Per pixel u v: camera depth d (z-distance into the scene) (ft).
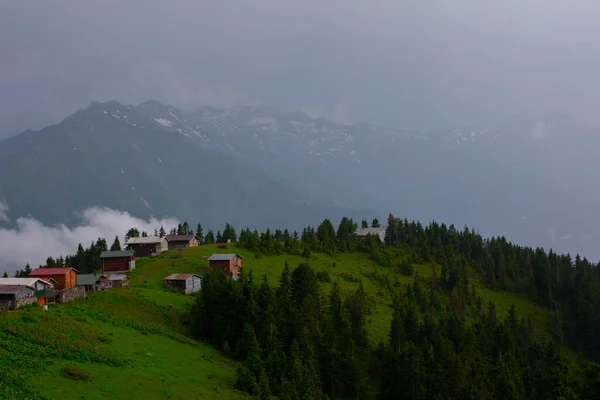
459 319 499.10
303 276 441.27
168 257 580.30
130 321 338.75
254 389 286.46
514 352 424.46
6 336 245.86
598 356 588.50
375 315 516.32
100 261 606.55
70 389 214.90
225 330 370.32
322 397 323.98
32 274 398.01
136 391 235.20
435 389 342.85
